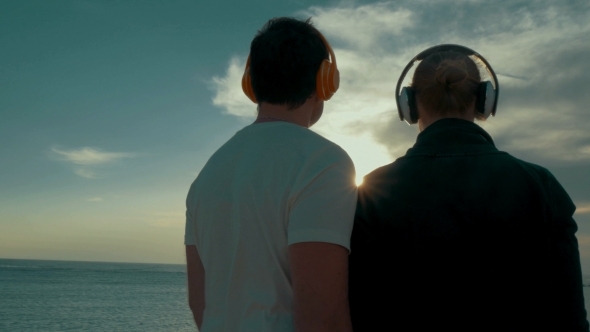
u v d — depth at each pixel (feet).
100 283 312.50
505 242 4.04
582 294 4.05
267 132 4.52
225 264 4.50
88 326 108.68
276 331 4.09
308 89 4.70
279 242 4.21
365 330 4.47
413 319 4.23
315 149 4.24
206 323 4.58
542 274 3.99
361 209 4.66
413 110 5.16
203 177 4.86
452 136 4.63
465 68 4.83
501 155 4.42
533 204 4.08
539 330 3.94
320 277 3.87
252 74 4.82
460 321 4.05
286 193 4.15
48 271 472.03
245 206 4.33
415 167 4.53
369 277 4.51
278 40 4.64
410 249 4.29
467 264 4.08
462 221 4.17
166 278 420.77
